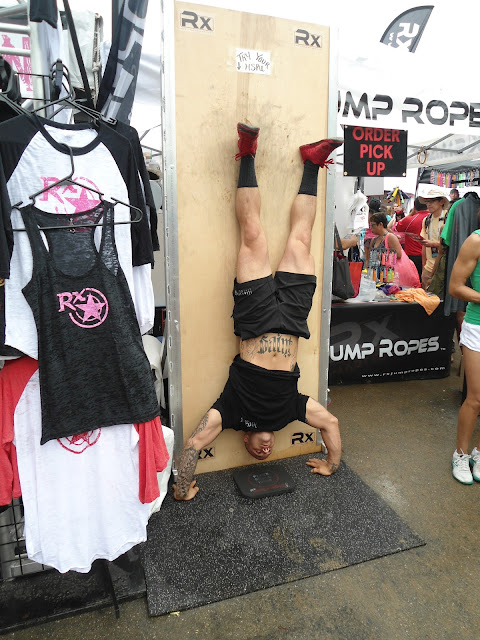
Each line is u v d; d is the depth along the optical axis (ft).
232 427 7.97
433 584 6.10
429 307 13.00
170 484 8.21
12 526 6.02
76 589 5.85
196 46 7.09
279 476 8.32
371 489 8.13
